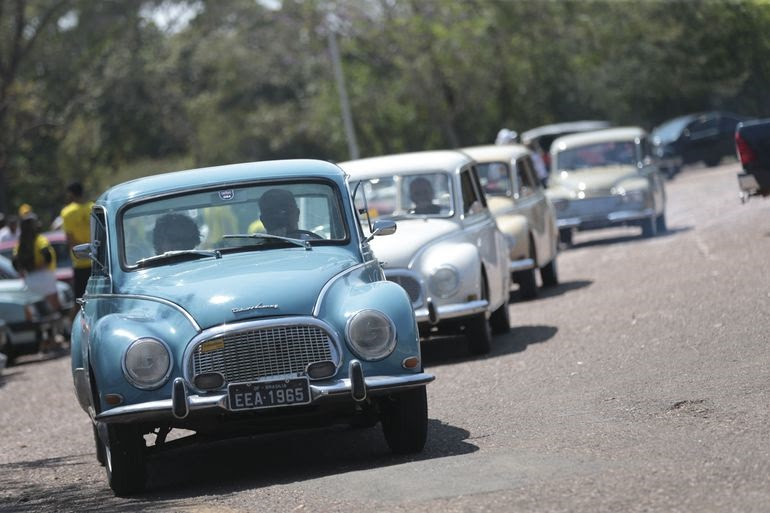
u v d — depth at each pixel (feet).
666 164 230.27
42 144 429.79
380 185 119.65
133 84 488.02
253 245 77.00
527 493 55.11
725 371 81.87
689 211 246.06
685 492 52.47
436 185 118.62
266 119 543.80
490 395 87.71
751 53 241.96
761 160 160.76
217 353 66.69
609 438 66.44
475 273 109.81
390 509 55.06
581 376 89.56
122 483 69.10
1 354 156.04
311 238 77.46
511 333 122.52
